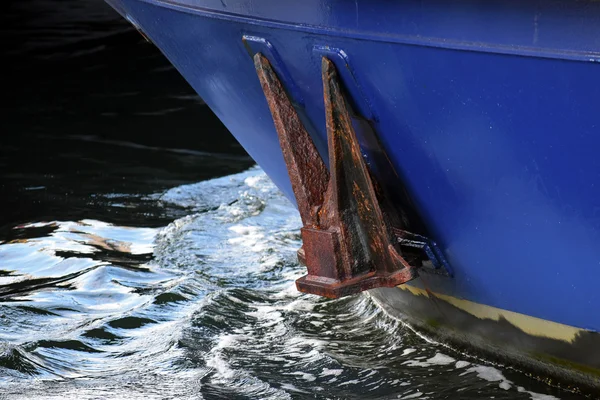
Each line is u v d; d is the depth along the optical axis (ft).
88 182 45.78
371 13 18.69
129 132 55.67
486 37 17.43
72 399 23.70
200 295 31.09
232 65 23.48
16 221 40.14
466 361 25.43
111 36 87.20
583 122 17.46
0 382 24.88
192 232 37.40
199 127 56.65
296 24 20.12
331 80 20.13
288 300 30.50
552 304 21.53
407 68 18.95
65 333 28.19
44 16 97.60
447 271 23.39
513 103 18.03
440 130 19.67
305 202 21.95
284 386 24.27
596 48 16.33
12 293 32.14
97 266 34.09
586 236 19.35
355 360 25.89
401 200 22.57
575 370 22.81
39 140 54.08
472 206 20.85
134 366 25.93
